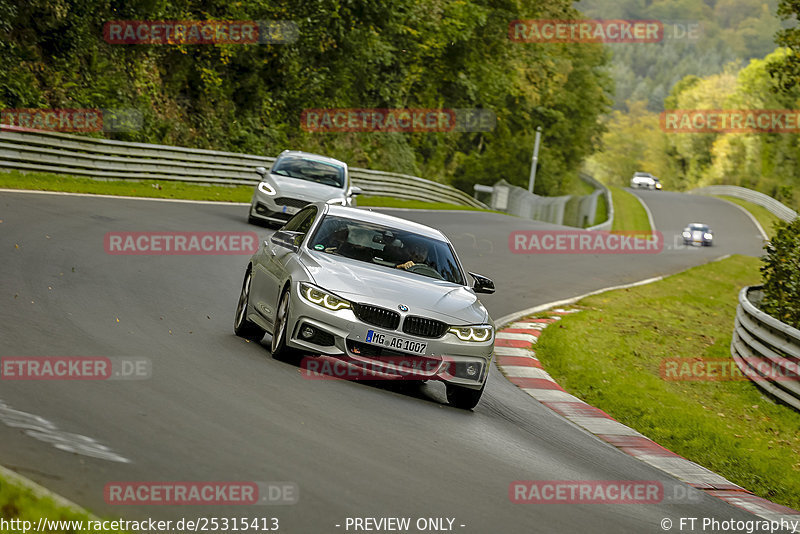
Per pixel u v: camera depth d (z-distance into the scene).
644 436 35.97
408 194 162.25
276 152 146.88
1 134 77.06
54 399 21.83
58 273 41.91
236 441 21.06
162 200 83.31
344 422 25.00
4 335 27.84
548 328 58.66
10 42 97.88
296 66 153.88
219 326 37.66
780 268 56.97
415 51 195.50
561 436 31.94
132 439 19.78
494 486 22.36
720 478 31.75
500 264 90.56
